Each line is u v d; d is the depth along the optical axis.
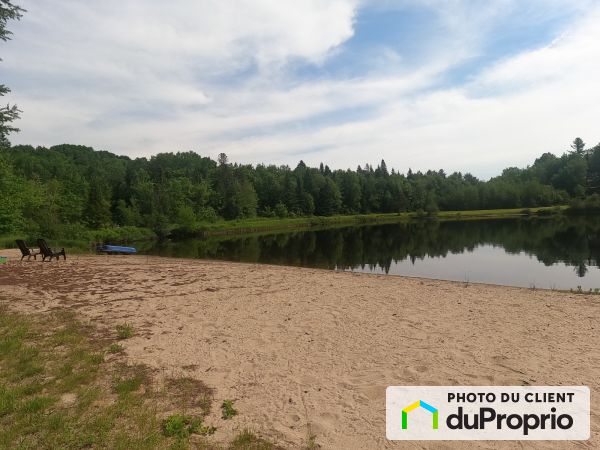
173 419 4.14
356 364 5.70
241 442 3.81
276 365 5.71
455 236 42.75
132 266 16.56
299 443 3.83
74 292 10.62
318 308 8.91
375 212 108.56
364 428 4.09
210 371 5.52
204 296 10.25
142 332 7.19
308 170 112.25
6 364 5.58
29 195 32.31
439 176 134.75
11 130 17.25
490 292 10.41
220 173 96.75
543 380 5.03
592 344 6.18
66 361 5.71
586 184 93.94
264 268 16.23
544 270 19.98
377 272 20.16
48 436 3.80
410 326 7.39
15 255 19.92
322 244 39.94
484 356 5.84
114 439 3.78
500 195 97.88
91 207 55.25
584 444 3.78
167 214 63.47
